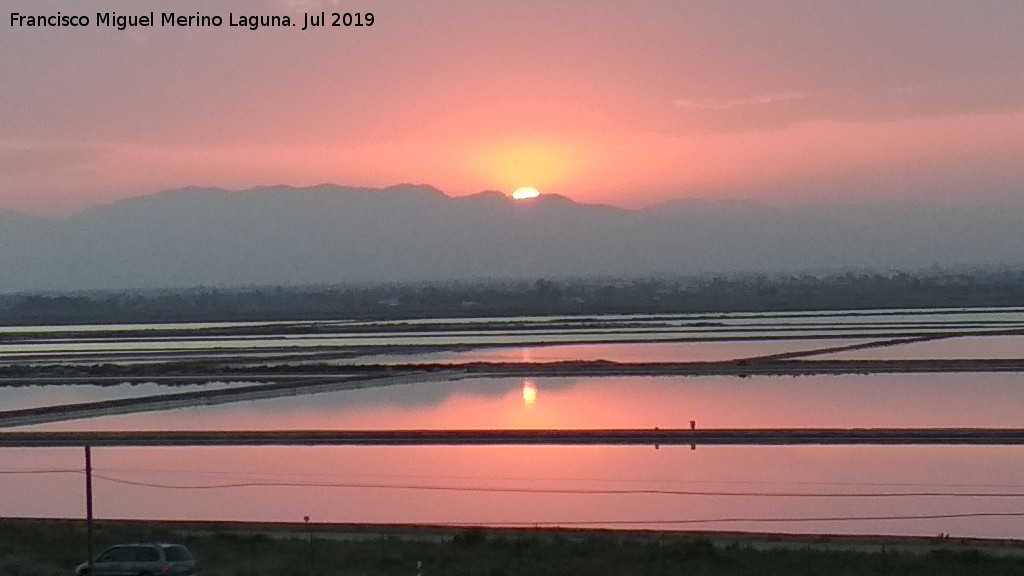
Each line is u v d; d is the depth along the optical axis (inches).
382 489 2004.2
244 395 3309.5
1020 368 3575.3
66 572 1374.3
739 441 2386.8
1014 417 2652.6
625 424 2650.1
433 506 1855.3
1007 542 1528.1
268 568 1374.3
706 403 2965.1
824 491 1910.7
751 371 3654.0
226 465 2256.4
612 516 1764.3
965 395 3036.4
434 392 3339.1
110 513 1872.5
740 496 1882.4
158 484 2095.2
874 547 1501.0
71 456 2410.2
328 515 1815.9
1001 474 2021.4
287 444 2477.9
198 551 1475.1
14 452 2468.0
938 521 1700.3
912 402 2920.8
